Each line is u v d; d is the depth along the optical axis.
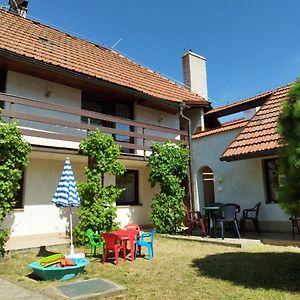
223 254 8.83
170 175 13.02
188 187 15.02
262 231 12.16
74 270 6.68
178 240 11.51
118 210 14.01
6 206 8.42
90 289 5.81
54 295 5.45
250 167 12.88
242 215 12.70
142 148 13.48
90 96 14.06
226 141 14.10
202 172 15.78
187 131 16.94
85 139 11.10
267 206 12.11
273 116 12.59
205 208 11.62
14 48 11.55
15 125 8.79
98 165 10.77
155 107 16.06
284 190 5.87
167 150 13.26
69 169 8.78
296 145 5.53
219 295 5.46
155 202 13.09
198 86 19.88
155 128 14.01
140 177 15.24
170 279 6.54
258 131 12.38
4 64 11.04
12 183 8.53
